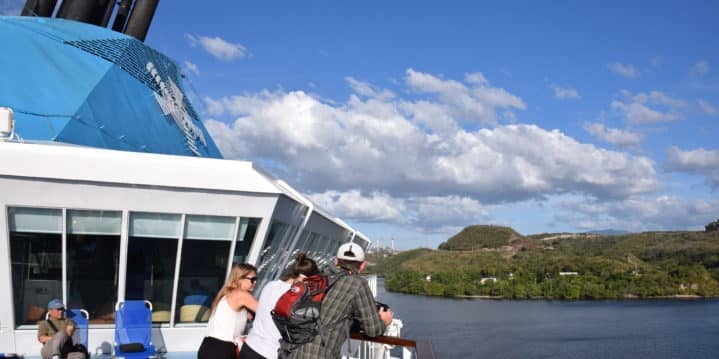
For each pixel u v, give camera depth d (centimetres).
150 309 1592
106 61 2688
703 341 11781
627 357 10288
